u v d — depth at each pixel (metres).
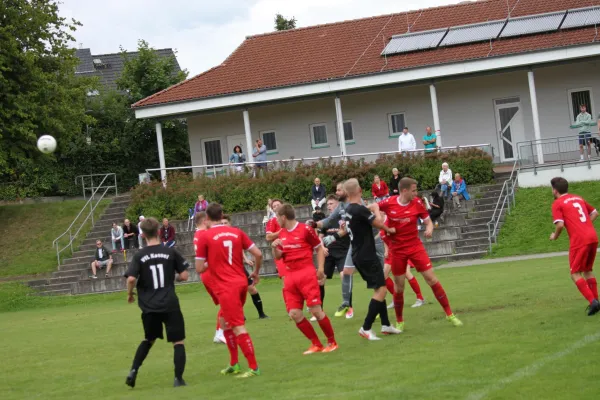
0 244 36.22
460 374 8.26
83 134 47.47
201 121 40.53
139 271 9.45
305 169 33.00
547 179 31.72
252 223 31.42
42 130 38.25
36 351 14.11
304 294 10.60
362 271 11.30
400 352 9.92
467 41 36.25
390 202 11.43
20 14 37.84
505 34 35.81
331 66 37.97
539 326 10.67
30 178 45.09
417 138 38.12
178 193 33.56
